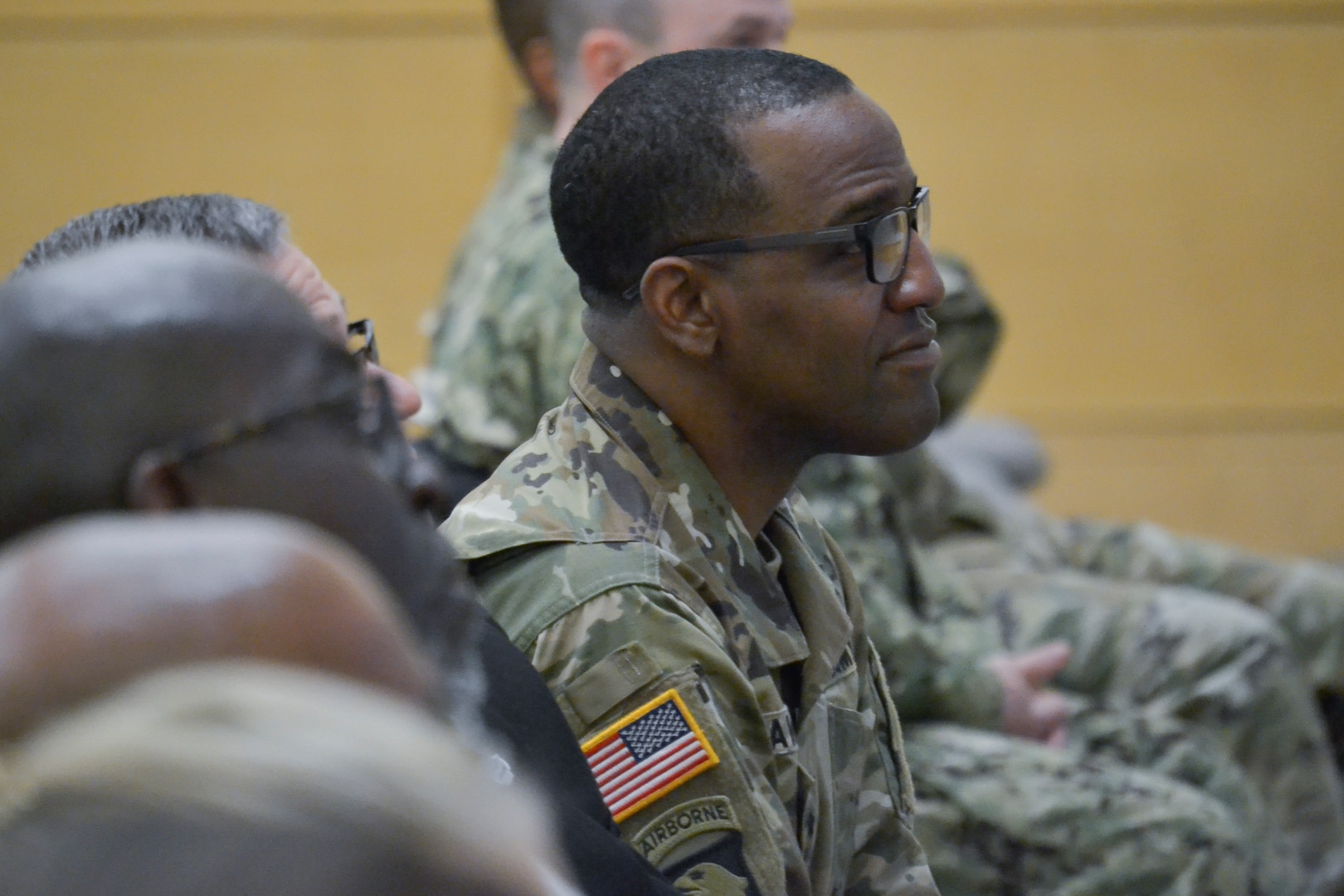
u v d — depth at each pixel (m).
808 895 4.21
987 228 15.30
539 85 7.96
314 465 2.33
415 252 14.58
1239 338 15.44
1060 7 15.18
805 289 4.29
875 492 7.41
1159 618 8.30
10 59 14.17
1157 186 15.34
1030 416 15.43
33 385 2.22
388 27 14.52
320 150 14.48
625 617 4.13
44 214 14.22
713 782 4.03
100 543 1.61
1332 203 15.39
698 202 4.29
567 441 4.47
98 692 1.53
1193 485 15.46
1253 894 6.59
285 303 2.40
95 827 1.30
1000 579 8.63
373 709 1.46
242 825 1.31
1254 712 8.13
